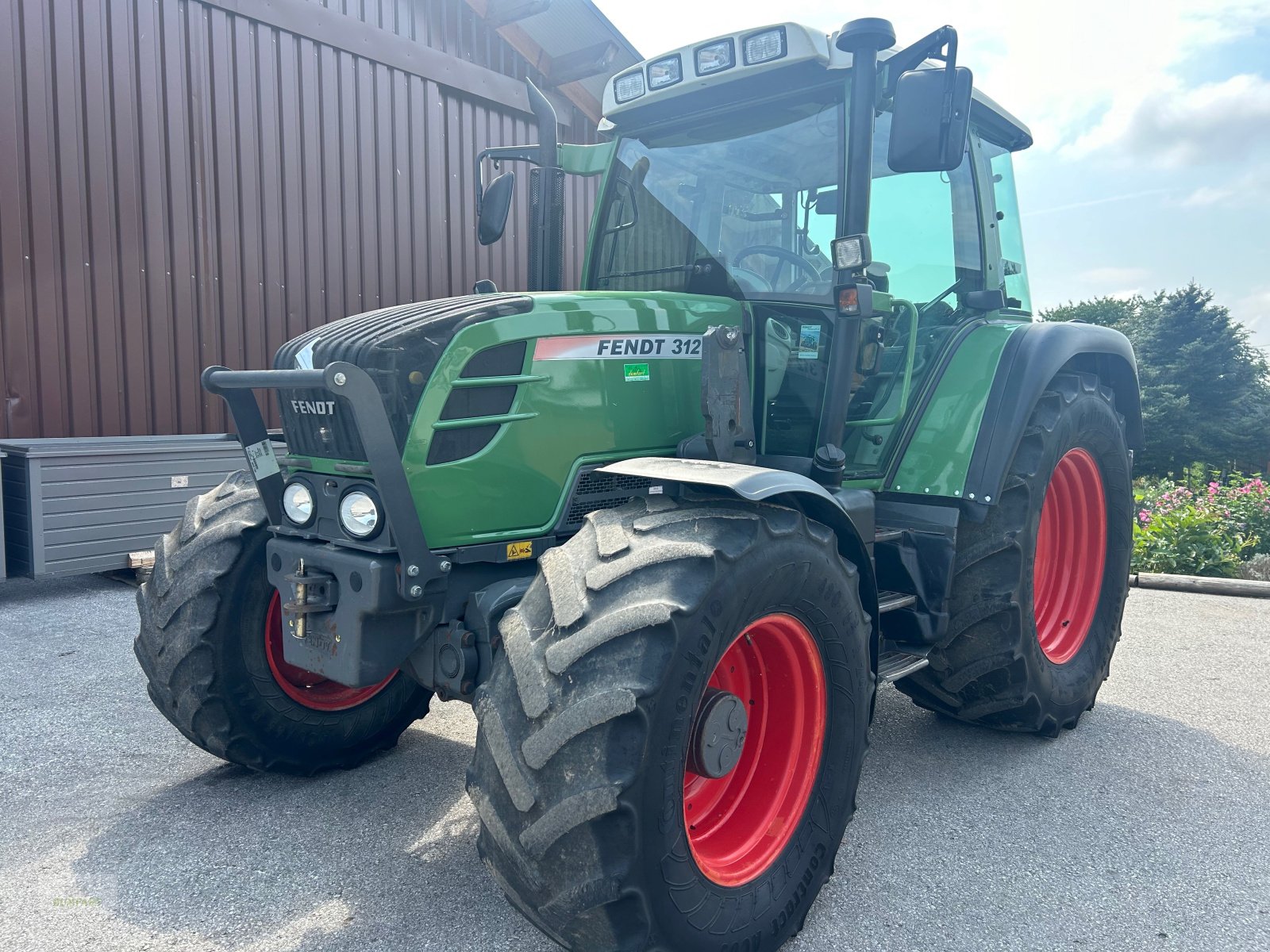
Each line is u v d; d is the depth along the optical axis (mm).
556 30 8539
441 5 8023
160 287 6336
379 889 2193
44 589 5648
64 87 5793
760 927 1935
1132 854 2434
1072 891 2246
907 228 3172
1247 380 31844
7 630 4625
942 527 2951
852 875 2322
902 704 3727
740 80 2904
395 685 3035
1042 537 3586
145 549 5566
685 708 1745
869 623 2312
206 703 2621
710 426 2367
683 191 3090
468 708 3570
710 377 2357
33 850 2367
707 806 2170
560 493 2389
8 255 5609
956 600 3047
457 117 8273
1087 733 3381
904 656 2887
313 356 2264
